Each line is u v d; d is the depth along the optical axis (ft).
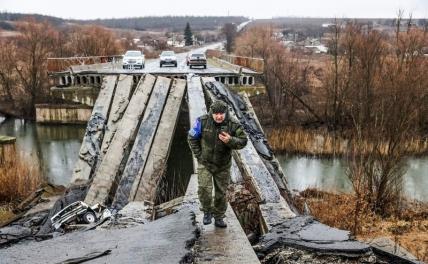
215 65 134.41
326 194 66.90
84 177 50.29
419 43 118.01
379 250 22.54
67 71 86.22
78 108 144.05
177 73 87.15
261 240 24.14
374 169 65.62
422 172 86.07
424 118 101.24
